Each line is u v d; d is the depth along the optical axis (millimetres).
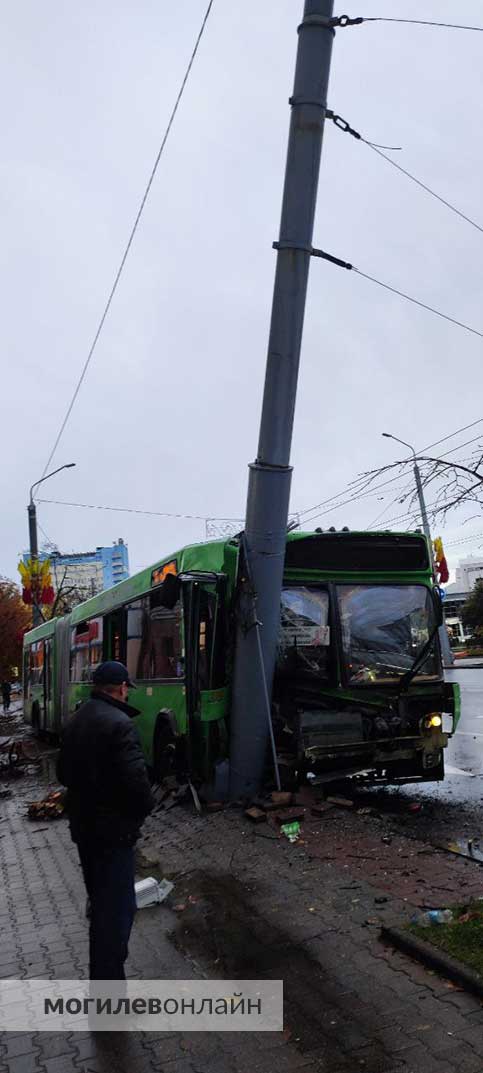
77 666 15977
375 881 5523
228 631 8555
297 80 7906
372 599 8922
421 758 8570
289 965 4328
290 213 7883
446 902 4895
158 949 4754
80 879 6637
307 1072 3299
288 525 9461
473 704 19047
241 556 8336
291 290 7867
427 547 9234
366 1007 3766
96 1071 3453
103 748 3848
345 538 8938
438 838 6930
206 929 5008
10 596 51000
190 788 8898
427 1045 3387
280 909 5195
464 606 60938
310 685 8594
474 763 10898
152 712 10266
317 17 7832
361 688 8625
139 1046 3643
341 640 8695
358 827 7090
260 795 8305
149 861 6773
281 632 8617
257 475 8047
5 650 49344
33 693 23312
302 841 6770
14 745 16281
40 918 5621
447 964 3934
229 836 7180
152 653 10430
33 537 28703
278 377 7910
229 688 8578
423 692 8789
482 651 53125
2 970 4656
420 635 8984
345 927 4734
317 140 7887
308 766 8195
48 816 9695
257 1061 3424
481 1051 3295
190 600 8984
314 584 8789
